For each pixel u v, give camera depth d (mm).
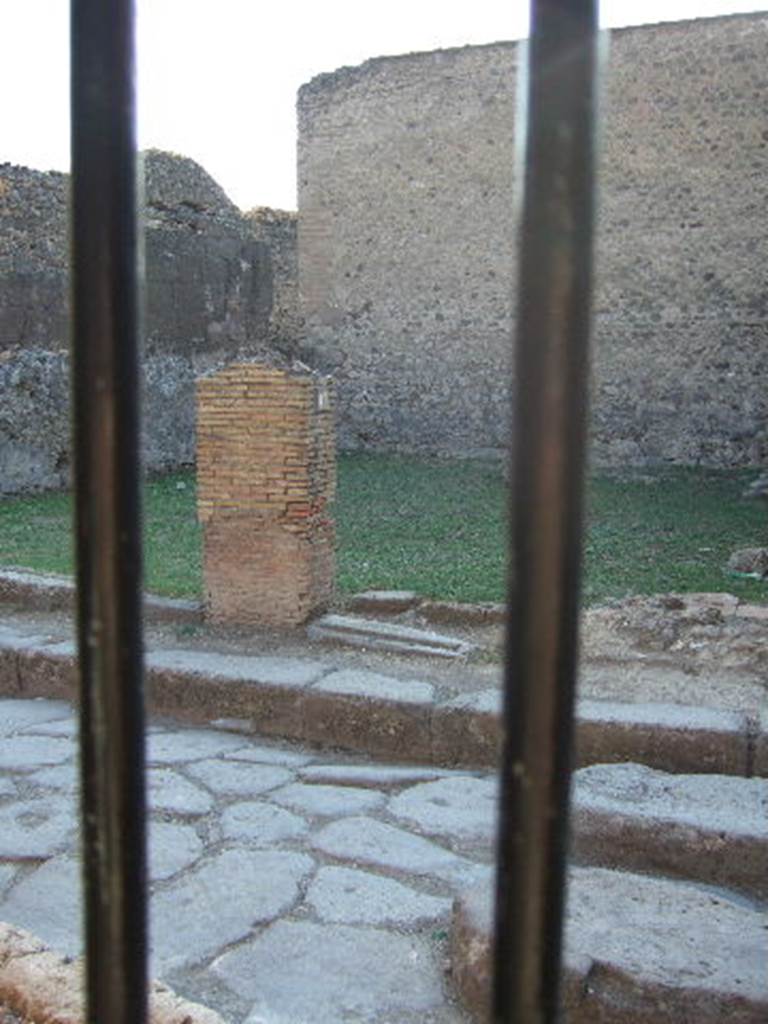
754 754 4766
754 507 12234
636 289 15578
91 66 1087
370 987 3252
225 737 5637
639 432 15758
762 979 2902
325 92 17750
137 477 1141
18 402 13320
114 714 1157
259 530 6688
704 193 15055
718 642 6117
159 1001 2777
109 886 1189
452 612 6984
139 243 1132
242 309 16922
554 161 978
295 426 6520
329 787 4887
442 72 16750
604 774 4402
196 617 6934
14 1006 2811
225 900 3789
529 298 994
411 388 17625
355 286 17906
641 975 2910
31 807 4598
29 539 10219
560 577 1016
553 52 972
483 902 3322
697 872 3877
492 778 5023
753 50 14562
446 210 17031
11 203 14117
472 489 13688
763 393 15062
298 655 6262
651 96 15164
